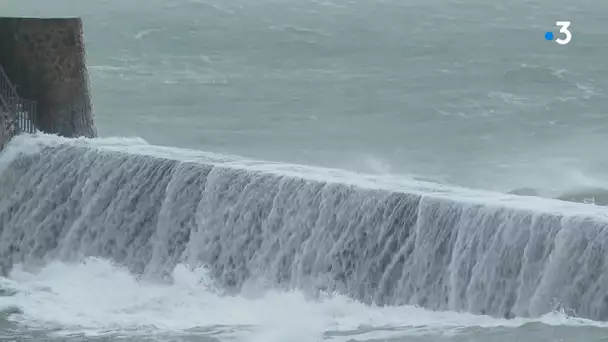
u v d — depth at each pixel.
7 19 50.59
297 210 40.47
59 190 47.47
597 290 33.91
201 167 43.34
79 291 42.78
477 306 36.06
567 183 70.31
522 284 35.22
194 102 98.62
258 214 41.38
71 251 46.31
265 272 40.81
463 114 97.25
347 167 83.19
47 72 50.88
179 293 41.50
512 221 35.75
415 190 39.03
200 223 42.72
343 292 38.94
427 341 33.78
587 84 106.75
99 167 46.59
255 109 97.38
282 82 105.50
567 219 34.72
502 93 103.88
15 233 48.00
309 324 36.84
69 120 51.25
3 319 39.28
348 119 95.50
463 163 82.19
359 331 35.66
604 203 54.09
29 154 49.06
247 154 86.38
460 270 36.53
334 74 108.81
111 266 44.75
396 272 37.91
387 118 96.12
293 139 89.44
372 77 108.12
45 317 39.38
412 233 37.75
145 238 44.28
